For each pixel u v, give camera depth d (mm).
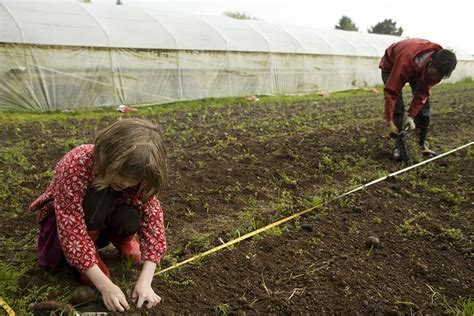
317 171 4680
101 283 2135
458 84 19484
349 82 16328
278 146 5484
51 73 9430
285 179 4301
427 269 2844
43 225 2406
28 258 2699
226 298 2459
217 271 2686
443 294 2627
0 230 3066
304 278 2670
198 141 5828
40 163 4715
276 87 13750
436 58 4547
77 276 2482
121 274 2566
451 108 9867
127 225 2350
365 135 6438
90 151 2162
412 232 3334
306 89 14680
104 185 1982
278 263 2828
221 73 12242
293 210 3615
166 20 11875
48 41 9289
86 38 9812
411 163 5012
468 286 2703
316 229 3305
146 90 10828
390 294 2584
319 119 8078
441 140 6402
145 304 2287
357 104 11031
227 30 12938
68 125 7180
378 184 4324
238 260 2820
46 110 9367
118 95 10383
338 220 3492
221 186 4094
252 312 2361
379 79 17641
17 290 2389
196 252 2902
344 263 2855
